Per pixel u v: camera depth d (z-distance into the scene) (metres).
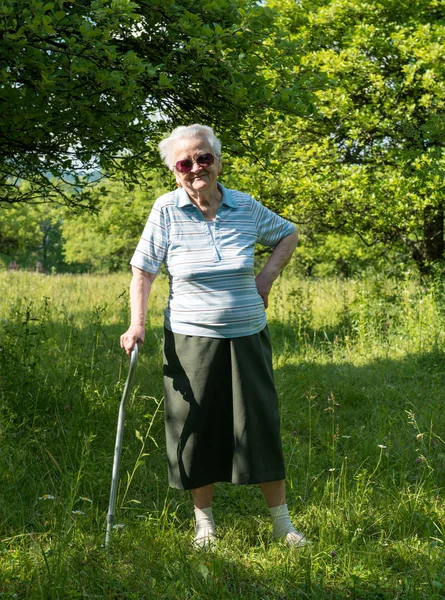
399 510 3.46
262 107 5.32
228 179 11.09
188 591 2.69
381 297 9.62
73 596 2.62
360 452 4.39
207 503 3.23
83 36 4.18
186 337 3.08
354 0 10.78
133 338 3.05
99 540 3.08
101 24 4.34
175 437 3.11
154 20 4.86
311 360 7.27
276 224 3.27
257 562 2.94
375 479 3.98
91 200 6.25
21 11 4.02
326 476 4.07
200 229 3.11
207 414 3.06
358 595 2.71
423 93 10.75
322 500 3.54
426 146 10.54
